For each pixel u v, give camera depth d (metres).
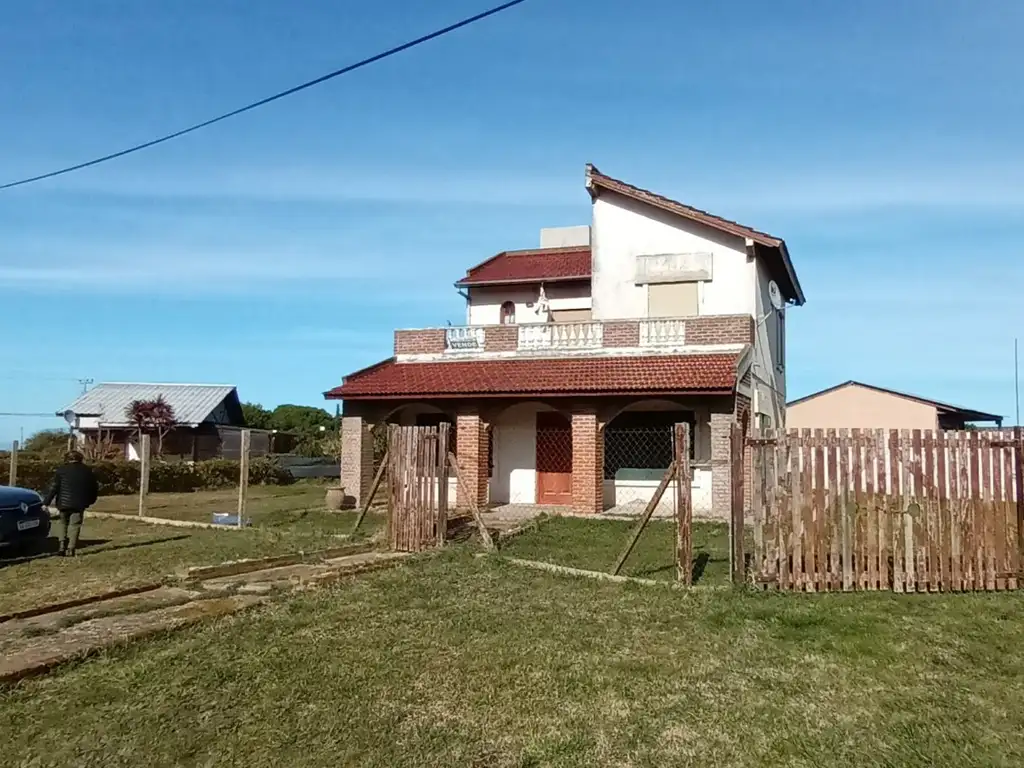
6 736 5.32
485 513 19.19
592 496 18.83
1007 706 5.79
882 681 6.36
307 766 4.88
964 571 9.51
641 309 22.94
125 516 19.23
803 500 9.60
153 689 6.20
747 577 10.02
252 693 6.10
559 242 31.22
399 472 13.54
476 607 8.90
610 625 8.11
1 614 8.47
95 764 4.92
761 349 22.48
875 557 9.54
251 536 15.32
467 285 27.17
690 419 19.84
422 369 22.25
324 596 9.45
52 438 44.47
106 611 8.63
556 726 5.49
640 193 22.81
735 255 22.19
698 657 7.00
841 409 37.25
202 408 46.22
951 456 9.66
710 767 4.87
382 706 5.84
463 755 5.02
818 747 5.13
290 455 41.88
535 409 21.72
